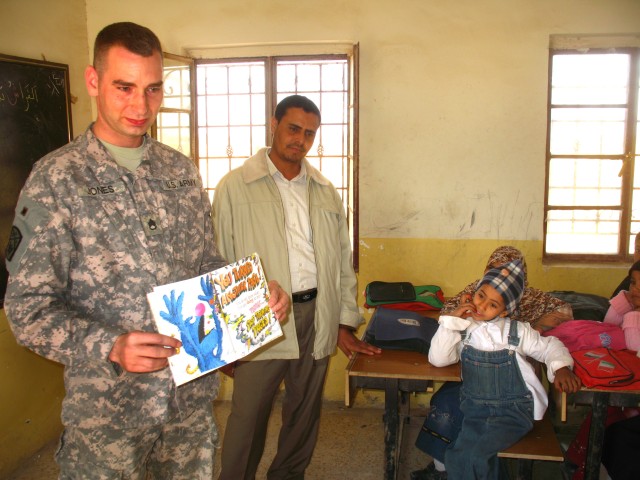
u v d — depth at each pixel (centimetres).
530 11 301
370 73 313
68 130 294
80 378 117
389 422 212
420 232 321
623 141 320
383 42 310
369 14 309
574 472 231
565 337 228
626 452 201
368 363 216
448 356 206
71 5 303
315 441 233
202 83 336
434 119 312
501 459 203
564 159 322
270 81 327
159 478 137
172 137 320
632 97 314
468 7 303
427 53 308
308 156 335
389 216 322
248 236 213
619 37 305
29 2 269
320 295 219
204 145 340
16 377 264
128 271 118
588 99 318
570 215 326
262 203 214
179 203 131
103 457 119
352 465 271
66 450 122
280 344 207
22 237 106
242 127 336
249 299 133
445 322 205
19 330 105
